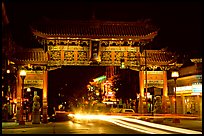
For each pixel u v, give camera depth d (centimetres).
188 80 5744
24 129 3419
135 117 4994
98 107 6762
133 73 7219
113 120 4844
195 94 5331
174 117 4266
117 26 4722
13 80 5166
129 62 4575
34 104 4319
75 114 6216
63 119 5969
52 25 4669
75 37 4406
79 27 4659
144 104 4594
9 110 5525
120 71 8181
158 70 4706
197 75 5388
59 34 4366
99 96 11488
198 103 5331
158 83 4662
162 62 4594
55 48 4488
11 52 4575
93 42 4444
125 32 4578
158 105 4697
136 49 4603
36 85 4478
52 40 4444
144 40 4562
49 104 9006
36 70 4500
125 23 4756
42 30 4484
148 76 4669
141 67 4606
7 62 4650
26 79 4472
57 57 4484
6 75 4794
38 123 4272
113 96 8569
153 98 5528
